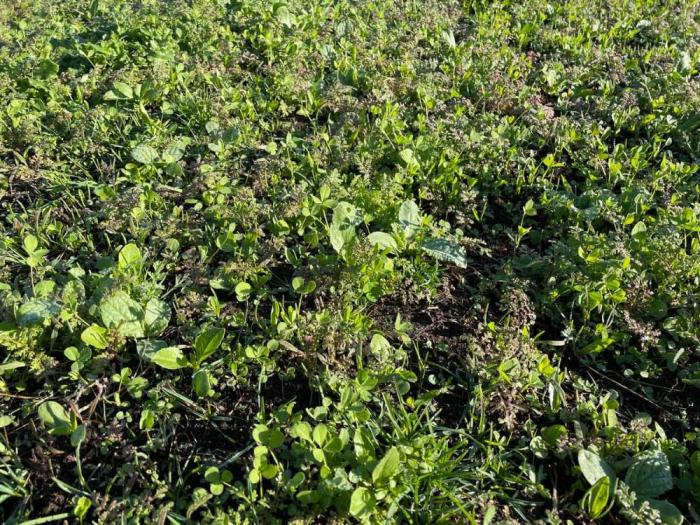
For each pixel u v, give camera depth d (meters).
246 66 5.32
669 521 2.22
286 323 2.88
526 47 5.84
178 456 2.50
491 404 2.71
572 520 2.33
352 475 2.27
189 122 4.49
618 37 5.87
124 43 5.36
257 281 3.19
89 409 2.63
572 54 5.50
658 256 3.19
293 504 2.26
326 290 3.18
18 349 2.74
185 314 3.03
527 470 2.44
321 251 3.42
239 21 5.84
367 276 3.11
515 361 2.69
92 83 4.81
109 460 2.49
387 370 2.72
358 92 4.98
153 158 4.01
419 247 3.34
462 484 2.39
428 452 2.38
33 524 2.28
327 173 3.90
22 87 4.86
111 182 3.93
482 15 6.03
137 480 2.40
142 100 4.57
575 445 2.48
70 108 4.57
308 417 2.64
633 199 3.68
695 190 3.86
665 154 4.34
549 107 4.77
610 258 3.22
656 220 3.59
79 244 3.46
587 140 4.25
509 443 2.60
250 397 2.73
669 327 3.00
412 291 3.22
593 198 3.71
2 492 2.33
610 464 2.45
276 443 2.34
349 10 6.25
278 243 3.37
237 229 3.62
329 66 5.26
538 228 3.74
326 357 2.78
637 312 3.07
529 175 3.97
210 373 2.75
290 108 4.62
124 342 2.80
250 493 2.26
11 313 2.86
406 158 3.82
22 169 3.91
